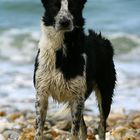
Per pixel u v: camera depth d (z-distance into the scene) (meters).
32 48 22.62
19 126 11.28
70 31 8.86
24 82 17.03
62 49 8.88
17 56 21.41
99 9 28.05
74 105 9.09
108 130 11.43
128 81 17.28
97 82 10.30
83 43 9.07
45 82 9.01
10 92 15.96
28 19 26.80
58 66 8.89
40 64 9.01
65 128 11.45
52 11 8.91
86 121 12.12
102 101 10.46
